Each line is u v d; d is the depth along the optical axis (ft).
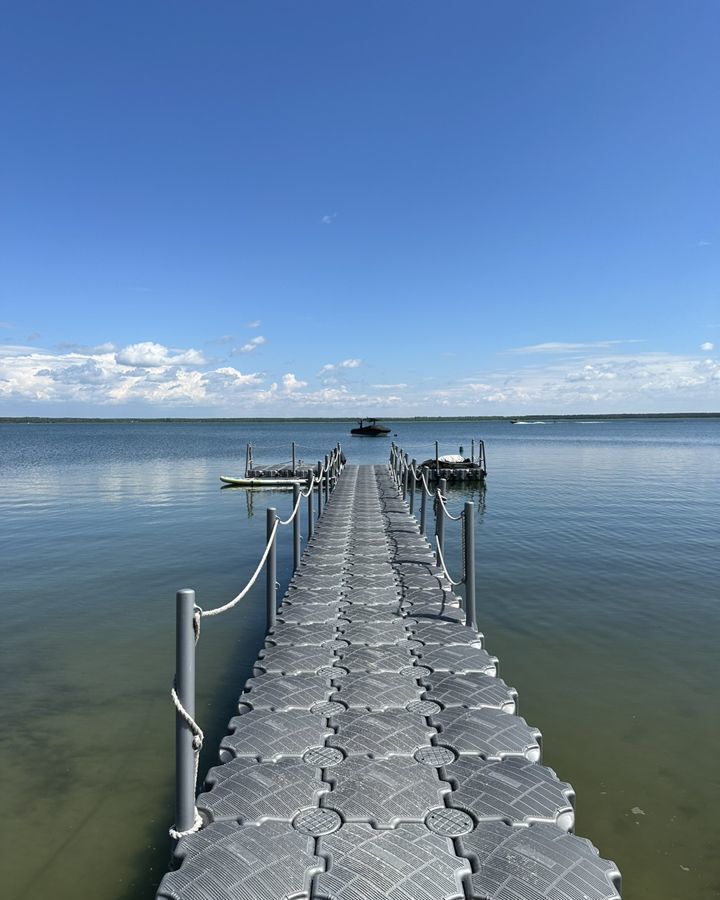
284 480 110.63
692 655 30.55
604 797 19.11
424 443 300.61
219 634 33.78
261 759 15.85
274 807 13.73
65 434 512.22
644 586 42.88
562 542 58.18
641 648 31.50
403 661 22.43
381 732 17.20
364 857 12.01
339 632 25.61
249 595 41.78
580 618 36.11
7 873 15.96
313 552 40.86
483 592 41.47
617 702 25.54
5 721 23.98
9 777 20.22
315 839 12.66
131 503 89.66
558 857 12.03
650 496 92.58
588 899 10.93
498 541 58.90
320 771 15.30
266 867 11.74
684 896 15.17
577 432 472.03
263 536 64.34
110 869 16.15
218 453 228.84
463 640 24.64
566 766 20.81
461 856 12.17
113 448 272.10
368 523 52.34
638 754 21.58
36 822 18.01
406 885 11.25
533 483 113.19
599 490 101.19
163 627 34.99
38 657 30.48
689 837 17.31
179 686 12.99
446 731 17.26
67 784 19.90
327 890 11.13
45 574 47.24
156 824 17.99
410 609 28.55
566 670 28.76
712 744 22.27
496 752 16.16
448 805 13.83
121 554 54.75
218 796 14.16
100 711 24.86
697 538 59.82
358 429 393.29
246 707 19.01
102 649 31.58
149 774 20.52
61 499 93.71
